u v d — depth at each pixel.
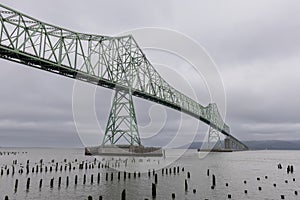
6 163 75.69
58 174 50.47
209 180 44.81
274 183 43.28
